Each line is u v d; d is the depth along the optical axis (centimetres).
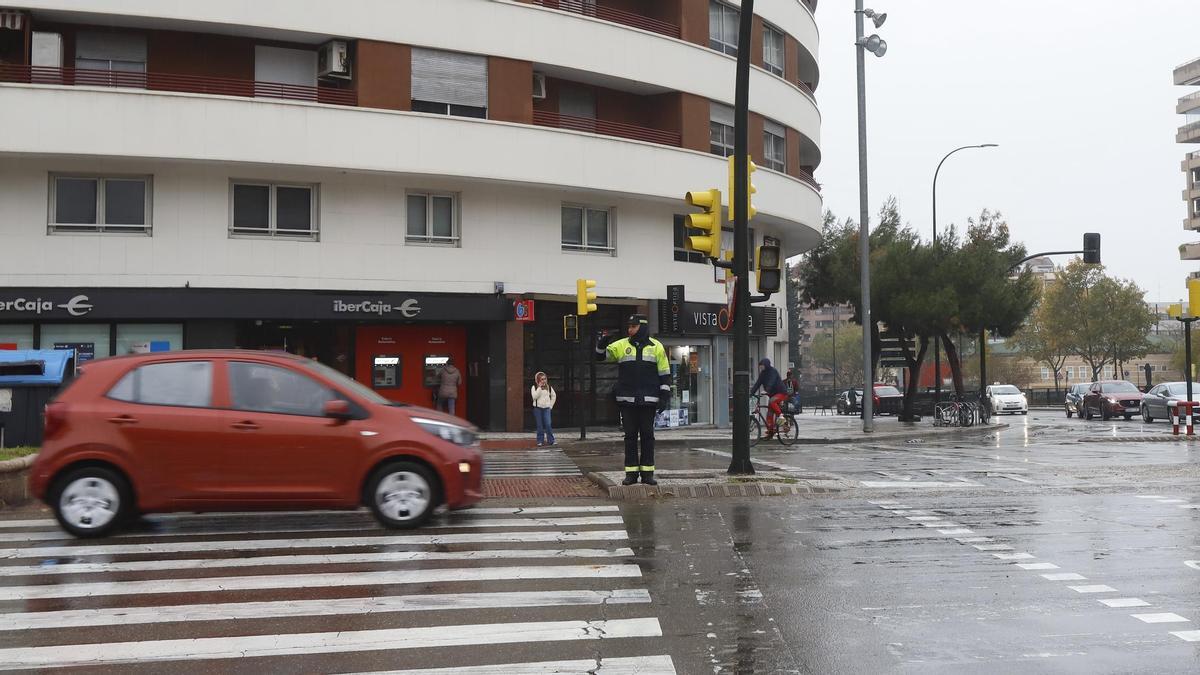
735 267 1434
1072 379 11194
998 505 1184
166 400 964
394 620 640
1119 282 7381
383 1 2427
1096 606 680
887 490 1330
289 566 812
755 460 1891
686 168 2853
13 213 2211
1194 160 9100
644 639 596
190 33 2367
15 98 2148
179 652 570
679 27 2952
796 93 3325
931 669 538
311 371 996
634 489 1247
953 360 3769
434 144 2441
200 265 2306
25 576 777
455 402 2577
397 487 989
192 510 956
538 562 827
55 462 944
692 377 3031
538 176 2575
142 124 2208
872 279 3669
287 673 532
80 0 2198
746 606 677
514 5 2592
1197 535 967
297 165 2319
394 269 2486
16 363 1719
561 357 2789
